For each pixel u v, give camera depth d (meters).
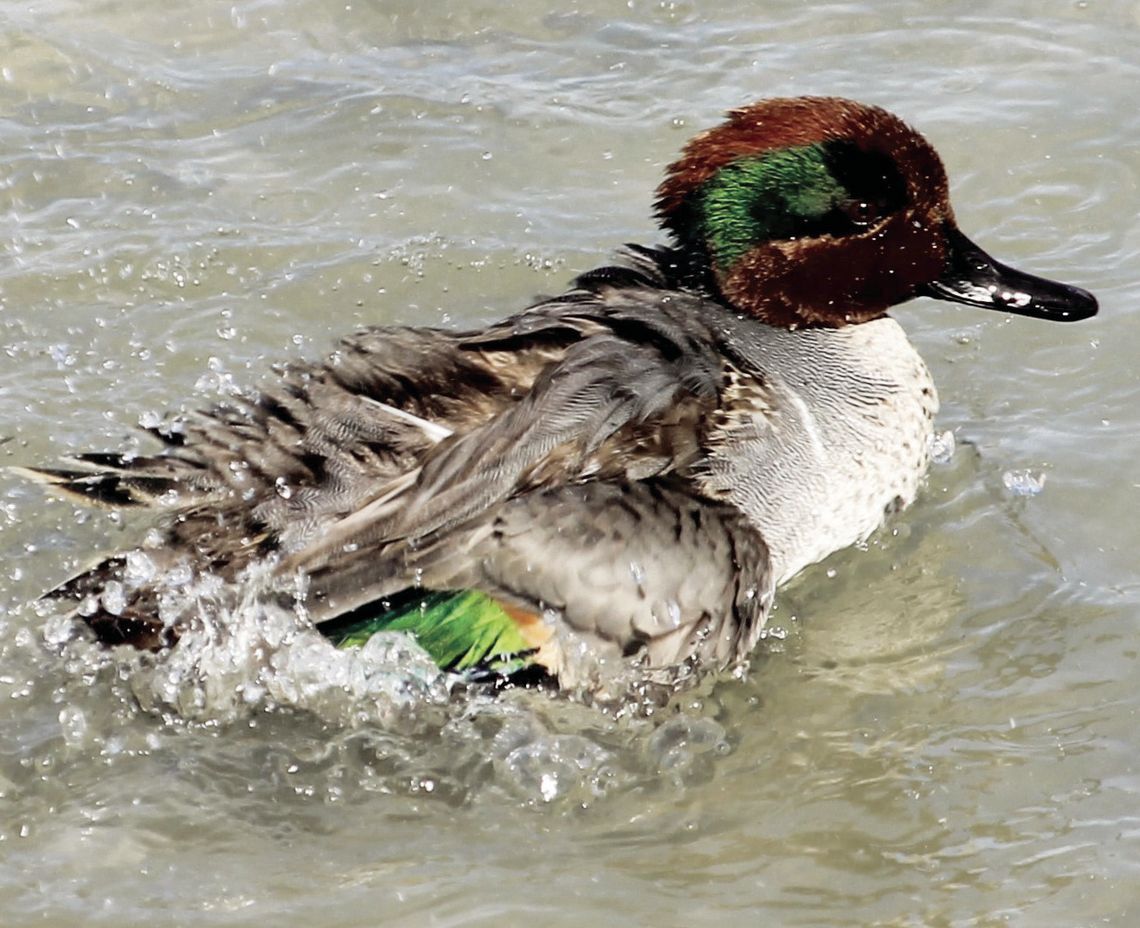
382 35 14.35
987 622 9.75
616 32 14.34
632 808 8.63
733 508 9.26
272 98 13.74
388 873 8.19
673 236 10.56
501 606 8.81
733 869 8.23
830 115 10.08
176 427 9.45
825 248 10.15
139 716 9.05
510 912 7.94
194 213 12.75
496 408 9.14
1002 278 10.37
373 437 9.05
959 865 8.22
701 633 8.93
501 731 9.05
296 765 8.84
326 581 8.83
